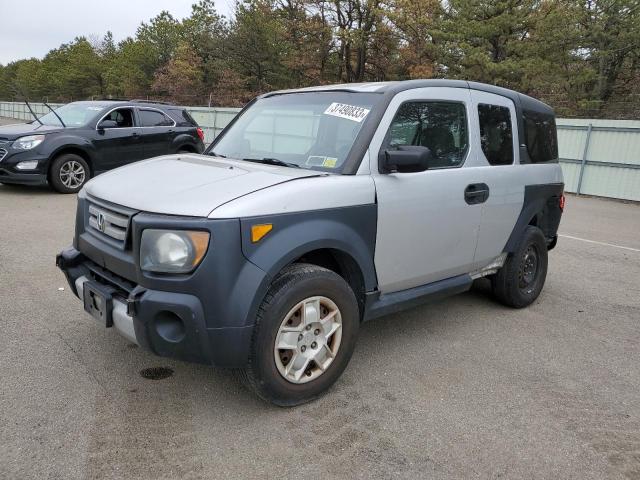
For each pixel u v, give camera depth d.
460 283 4.28
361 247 3.32
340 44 36.53
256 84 40.75
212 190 2.95
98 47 68.69
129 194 3.08
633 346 4.36
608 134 14.73
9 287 4.84
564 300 5.50
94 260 3.25
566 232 9.40
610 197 14.88
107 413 2.98
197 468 2.57
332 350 3.25
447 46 28.80
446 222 3.91
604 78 28.77
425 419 3.11
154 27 54.50
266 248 2.83
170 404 3.11
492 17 27.17
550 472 2.69
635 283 6.26
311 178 3.15
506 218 4.55
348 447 2.80
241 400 3.20
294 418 3.04
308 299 3.05
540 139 5.15
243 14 39.72
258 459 2.66
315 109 3.82
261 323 2.86
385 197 3.42
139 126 10.80
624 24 27.12
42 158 9.32
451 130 4.07
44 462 2.54
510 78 26.81
